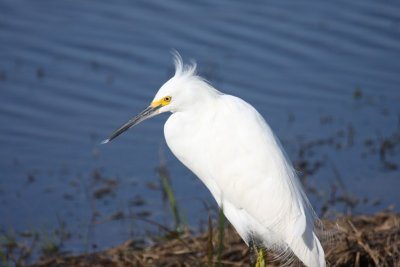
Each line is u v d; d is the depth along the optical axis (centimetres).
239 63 1623
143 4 1792
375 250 985
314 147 1422
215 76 1590
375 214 1138
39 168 1384
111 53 1650
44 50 1658
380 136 1443
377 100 1541
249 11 1767
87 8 1775
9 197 1309
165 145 1444
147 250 1087
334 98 1555
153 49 1656
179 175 1362
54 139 1455
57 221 1241
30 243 1184
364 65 1622
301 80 1593
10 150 1429
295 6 1789
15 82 1577
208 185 1005
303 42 1670
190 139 972
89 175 1363
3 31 1691
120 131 999
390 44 1664
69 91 1566
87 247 1166
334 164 1373
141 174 1363
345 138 1444
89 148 1433
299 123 1489
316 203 1254
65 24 1722
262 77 1596
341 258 989
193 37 1684
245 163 928
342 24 1723
